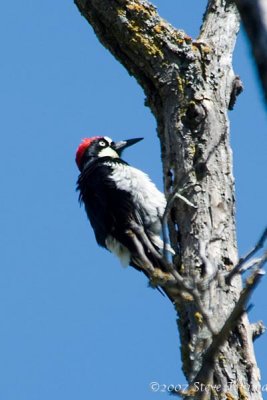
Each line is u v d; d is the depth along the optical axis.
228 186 9.90
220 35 11.05
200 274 9.20
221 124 10.25
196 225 9.61
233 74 10.73
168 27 11.03
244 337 8.61
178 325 9.02
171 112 10.47
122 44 11.16
